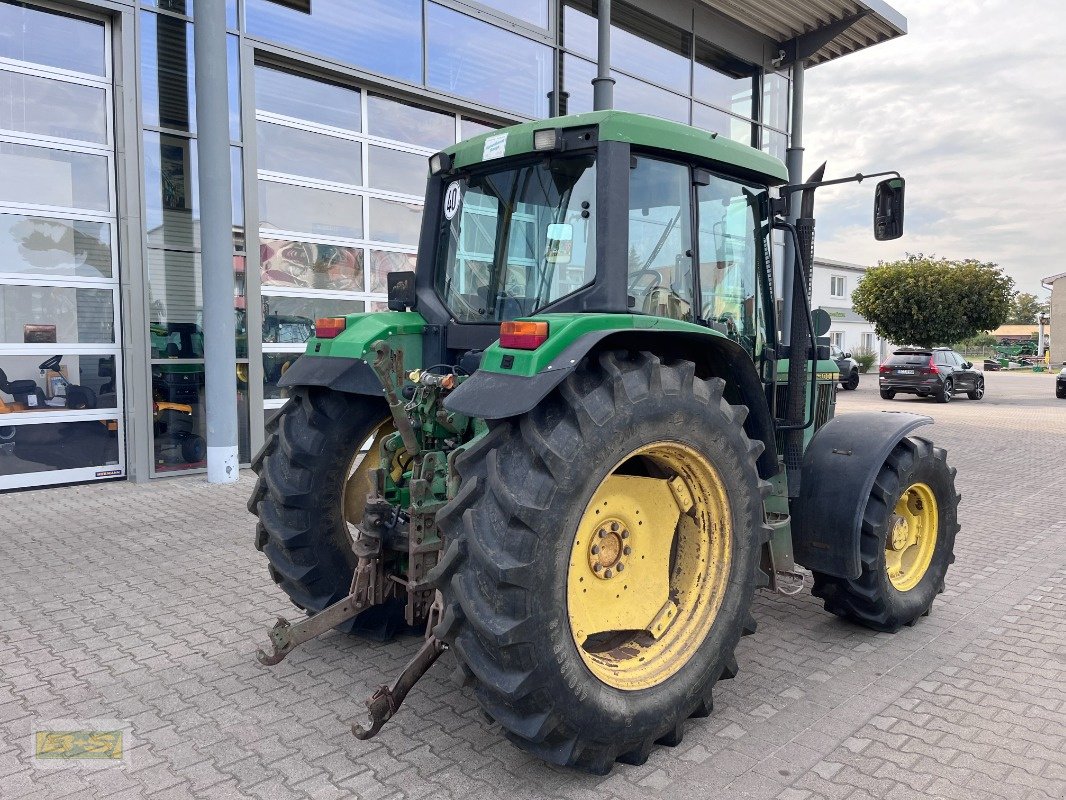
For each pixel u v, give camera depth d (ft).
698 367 10.69
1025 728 9.55
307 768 8.50
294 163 26.68
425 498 9.53
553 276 10.14
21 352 21.95
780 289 15.79
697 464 9.13
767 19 38.65
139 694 10.21
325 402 11.39
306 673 10.86
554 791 8.14
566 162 10.11
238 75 24.44
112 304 23.41
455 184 11.62
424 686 10.51
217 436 23.17
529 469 7.89
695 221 10.73
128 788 8.11
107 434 23.48
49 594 13.87
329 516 11.36
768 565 11.09
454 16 30.01
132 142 22.63
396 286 12.19
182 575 14.93
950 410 56.24
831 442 12.26
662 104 38.24
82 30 22.43
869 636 12.59
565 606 7.84
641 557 9.25
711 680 9.27
